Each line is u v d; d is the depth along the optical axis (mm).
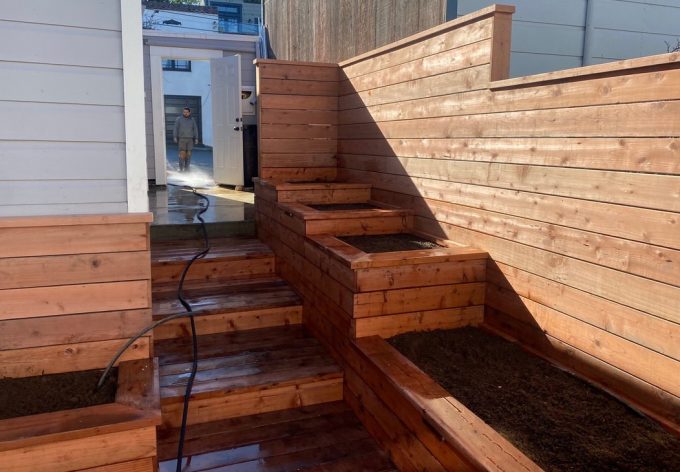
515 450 1779
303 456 2455
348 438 2607
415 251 2945
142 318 2447
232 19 19641
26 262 2270
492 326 2910
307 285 3545
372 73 4086
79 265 2332
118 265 2381
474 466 1745
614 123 2092
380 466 2383
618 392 2166
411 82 3549
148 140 8281
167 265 4016
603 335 2213
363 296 2748
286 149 4684
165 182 8422
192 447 2510
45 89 2260
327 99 4734
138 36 2330
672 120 1866
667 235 1910
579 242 2297
